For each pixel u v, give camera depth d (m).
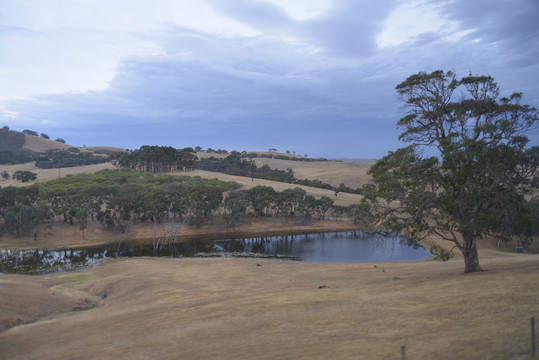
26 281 44.88
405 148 30.67
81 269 60.12
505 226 29.45
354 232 106.31
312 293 29.98
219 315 24.50
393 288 28.30
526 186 28.59
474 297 20.67
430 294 23.55
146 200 108.31
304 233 109.25
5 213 92.94
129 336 21.66
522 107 27.94
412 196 30.80
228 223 118.25
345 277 41.12
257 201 127.62
